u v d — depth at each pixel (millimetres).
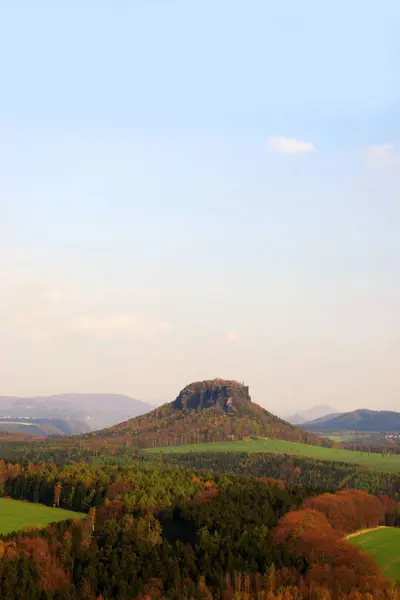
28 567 175750
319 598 158250
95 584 171750
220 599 164125
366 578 168750
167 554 187375
